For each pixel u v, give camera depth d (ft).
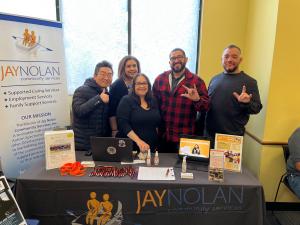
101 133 7.83
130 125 7.25
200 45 10.86
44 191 5.76
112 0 10.80
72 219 5.90
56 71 8.58
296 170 7.61
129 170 6.17
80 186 5.71
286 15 7.92
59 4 10.48
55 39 8.46
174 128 7.97
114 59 11.25
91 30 10.93
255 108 7.54
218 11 10.56
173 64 7.79
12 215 4.70
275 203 8.93
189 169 6.27
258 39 9.39
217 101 7.99
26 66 7.70
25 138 7.90
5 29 7.16
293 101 8.37
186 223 5.90
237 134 7.91
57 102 8.71
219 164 5.86
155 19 11.06
